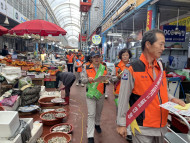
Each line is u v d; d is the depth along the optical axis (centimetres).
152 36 146
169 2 562
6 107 370
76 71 848
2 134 221
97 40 1418
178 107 141
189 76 486
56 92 557
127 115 156
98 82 291
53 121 352
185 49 629
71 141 303
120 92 155
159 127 149
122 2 902
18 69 493
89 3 2444
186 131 286
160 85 147
